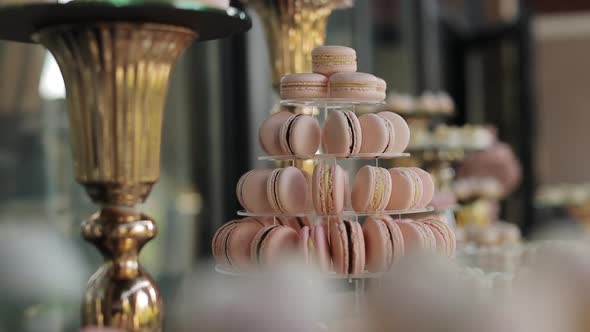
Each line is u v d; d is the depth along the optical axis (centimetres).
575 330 27
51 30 60
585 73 744
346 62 81
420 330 26
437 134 175
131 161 62
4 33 64
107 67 60
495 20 457
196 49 234
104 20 59
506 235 148
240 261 74
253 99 230
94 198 64
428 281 27
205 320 27
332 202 73
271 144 79
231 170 232
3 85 191
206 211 235
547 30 736
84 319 62
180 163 234
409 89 378
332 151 75
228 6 64
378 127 76
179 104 234
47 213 199
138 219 64
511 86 392
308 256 71
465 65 417
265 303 27
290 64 96
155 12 58
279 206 75
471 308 26
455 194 188
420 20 387
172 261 230
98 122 61
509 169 243
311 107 92
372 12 340
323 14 97
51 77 202
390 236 71
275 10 95
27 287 63
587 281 27
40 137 200
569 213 428
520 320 26
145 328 62
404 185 76
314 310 28
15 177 194
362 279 74
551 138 755
